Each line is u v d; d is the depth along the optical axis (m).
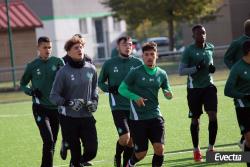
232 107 29.77
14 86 44.38
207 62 18.28
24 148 22.80
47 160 16.72
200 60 18.23
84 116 15.11
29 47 59.81
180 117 27.84
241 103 15.13
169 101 34.06
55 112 17.09
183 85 41.41
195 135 18.05
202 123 25.31
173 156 18.92
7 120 31.19
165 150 20.05
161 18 64.69
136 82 14.84
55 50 78.88
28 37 59.81
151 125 14.83
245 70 15.04
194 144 18.00
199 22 66.06
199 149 18.33
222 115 27.31
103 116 29.94
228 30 67.62
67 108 15.09
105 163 18.73
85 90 15.21
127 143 16.83
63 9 80.19
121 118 16.91
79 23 82.69
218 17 67.44
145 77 14.80
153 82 14.81
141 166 17.67
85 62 15.30
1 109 36.31
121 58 17.36
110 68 17.33
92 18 84.31
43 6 79.06
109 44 86.31
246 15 67.56
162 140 14.76
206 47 18.38
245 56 15.02
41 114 17.03
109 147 21.67
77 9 82.12
